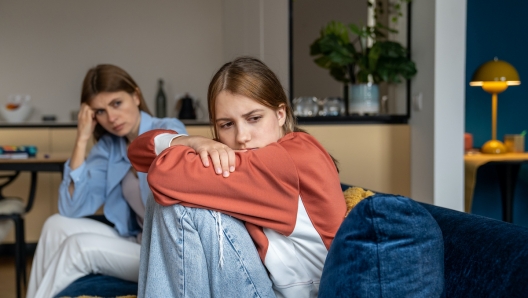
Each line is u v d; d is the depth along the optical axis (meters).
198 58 5.09
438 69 3.02
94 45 4.97
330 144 3.24
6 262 3.84
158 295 1.08
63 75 4.94
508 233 0.86
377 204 0.79
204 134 3.36
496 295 0.81
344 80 3.54
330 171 1.07
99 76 1.94
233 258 1.00
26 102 4.76
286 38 3.24
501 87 3.77
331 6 3.99
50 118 4.73
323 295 0.85
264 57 3.61
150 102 5.06
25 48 4.89
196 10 5.08
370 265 0.79
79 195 1.95
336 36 3.35
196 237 1.01
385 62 3.22
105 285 1.64
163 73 5.06
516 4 4.02
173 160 1.04
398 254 0.79
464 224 0.96
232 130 1.15
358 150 3.26
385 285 0.79
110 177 1.96
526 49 4.02
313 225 1.04
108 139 2.03
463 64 3.05
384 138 3.28
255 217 1.02
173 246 1.03
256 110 1.12
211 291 1.03
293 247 1.07
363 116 3.27
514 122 4.08
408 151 3.30
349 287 0.80
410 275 0.79
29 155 2.97
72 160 1.99
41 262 1.92
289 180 1.01
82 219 1.97
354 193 1.21
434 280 0.81
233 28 4.44
